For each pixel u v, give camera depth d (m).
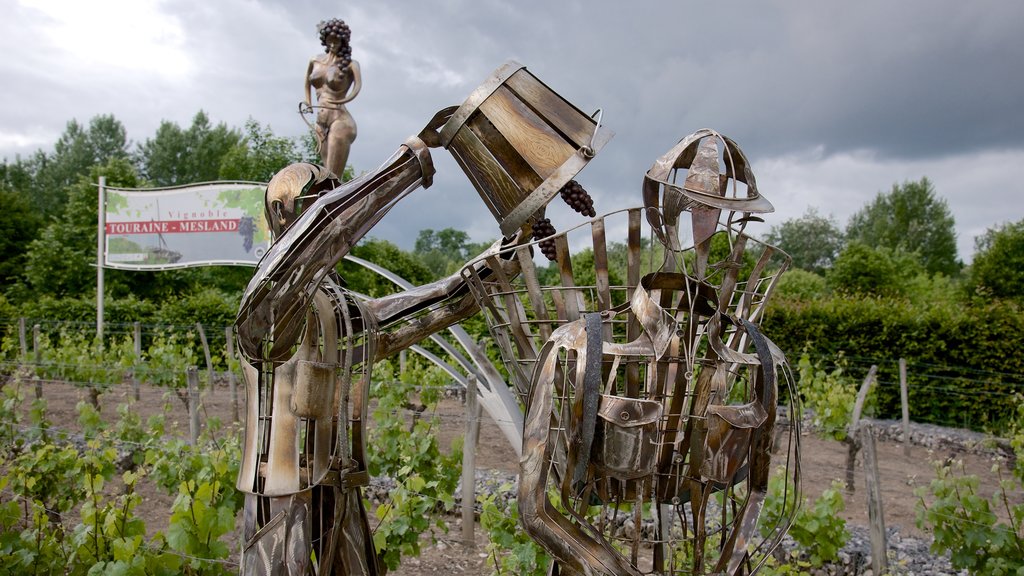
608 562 1.39
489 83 1.53
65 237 23.72
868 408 8.26
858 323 10.73
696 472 1.48
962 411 9.84
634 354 1.39
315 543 1.70
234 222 10.33
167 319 14.46
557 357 1.43
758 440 1.51
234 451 4.40
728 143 1.49
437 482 4.13
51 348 10.18
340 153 3.12
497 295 1.67
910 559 4.51
